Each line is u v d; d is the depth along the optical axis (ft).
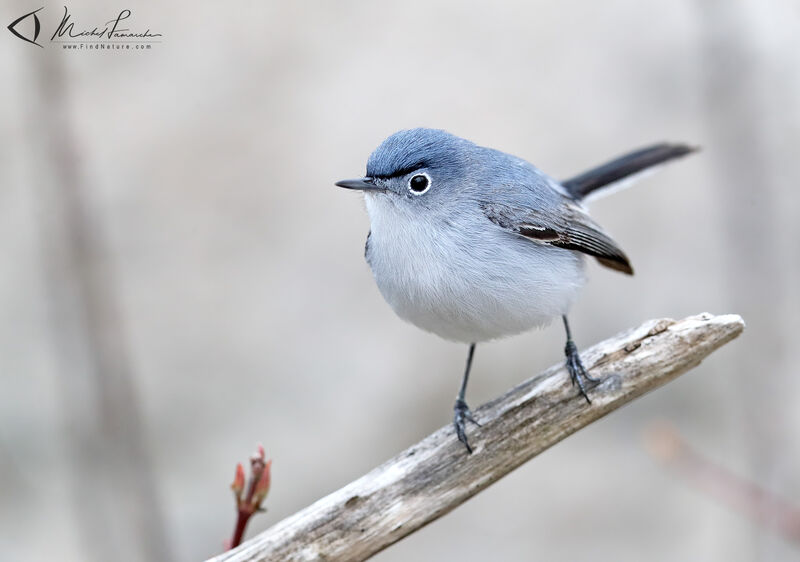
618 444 42.75
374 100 48.70
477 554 40.01
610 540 39.93
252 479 21.12
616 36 49.73
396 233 25.84
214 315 45.24
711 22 39.22
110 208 45.68
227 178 47.55
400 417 43.04
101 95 48.19
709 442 40.42
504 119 47.42
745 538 37.37
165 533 31.48
